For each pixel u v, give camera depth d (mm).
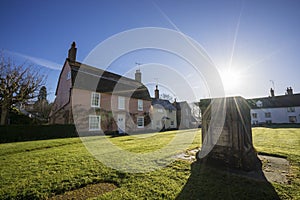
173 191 2955
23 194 2910
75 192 3021
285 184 3143
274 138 10156
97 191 3053
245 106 4715
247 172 3850
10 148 7352
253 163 4293
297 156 5102
